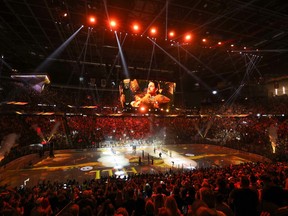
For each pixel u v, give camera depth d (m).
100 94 49.09
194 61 42.12
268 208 3.53
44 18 23.86
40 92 37.91
